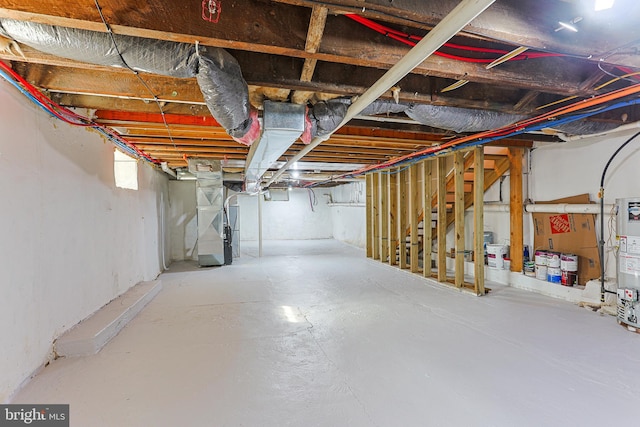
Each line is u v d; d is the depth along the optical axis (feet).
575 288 11.21
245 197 36.14
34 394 5.87
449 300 11.75
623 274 8.99
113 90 6.61
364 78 6.51
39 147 6.68
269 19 4.60
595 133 9.55
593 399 5.64
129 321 9.59
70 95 7.39
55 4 3.83
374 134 11.28
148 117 9.11
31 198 6.40
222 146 12.86
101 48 4.43
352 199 31.27
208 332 8.84
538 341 8.04
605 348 7.61
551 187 12.61
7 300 5.66
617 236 9.17
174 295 12.71
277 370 6.72
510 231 13.93
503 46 5.88
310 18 4.53
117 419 5.20
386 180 19.66
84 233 8.60
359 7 3.97
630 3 4.74
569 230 11.89
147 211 14.90
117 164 13.29
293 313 10.43
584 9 4.85
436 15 4.20
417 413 5.29
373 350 7.62
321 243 32.60
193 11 4.29
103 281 9.78
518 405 5.48
